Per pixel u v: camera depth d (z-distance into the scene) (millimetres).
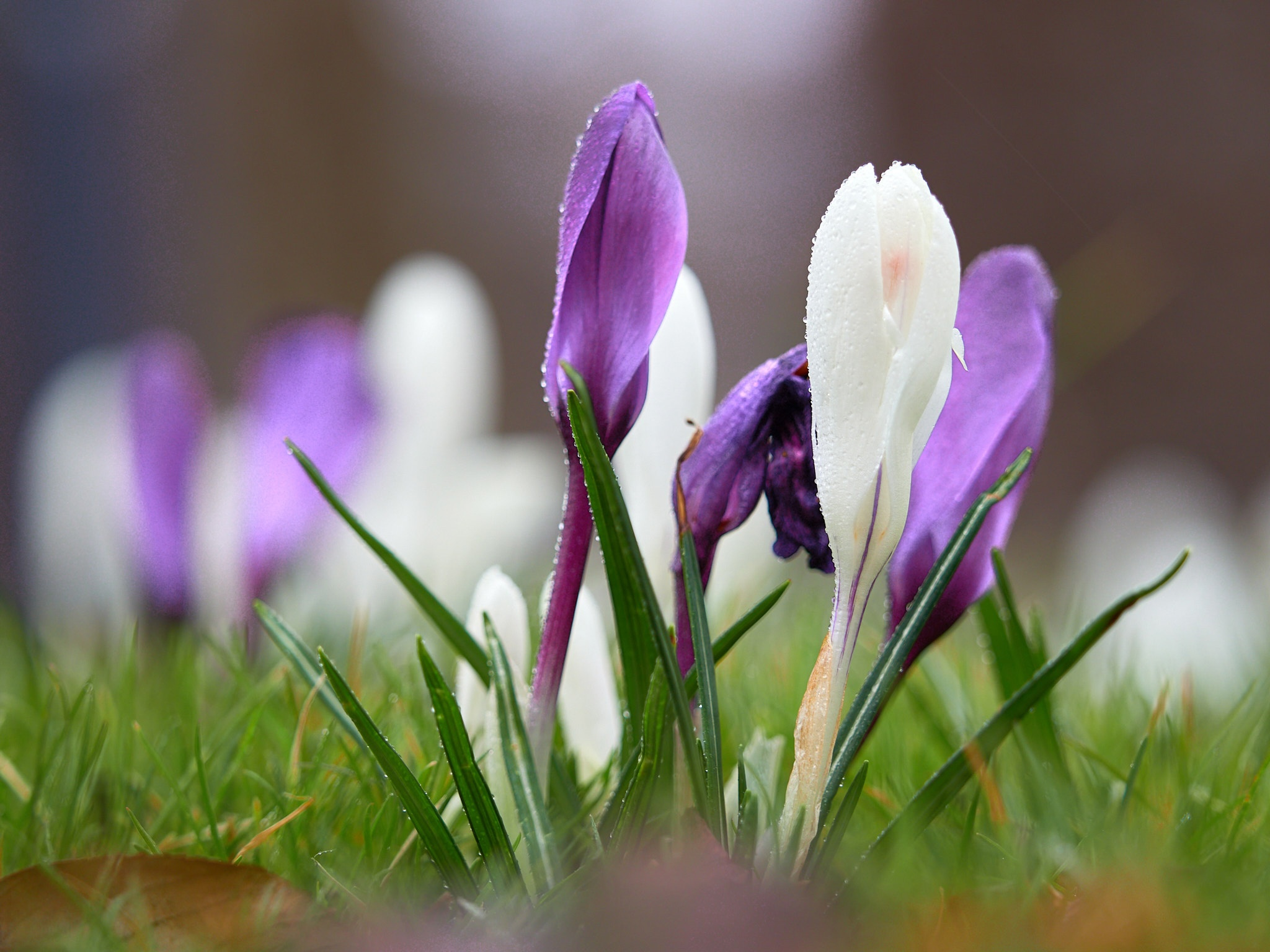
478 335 949
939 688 628
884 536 495
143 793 566
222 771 578
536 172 4469
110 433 951
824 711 498
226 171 3773
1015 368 522
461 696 538
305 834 539
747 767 525
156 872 500
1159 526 1357
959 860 515
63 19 2316
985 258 526
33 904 497
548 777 517
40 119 2299
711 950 488
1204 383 3768
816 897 501
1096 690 780
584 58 4480
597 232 501
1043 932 500
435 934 493
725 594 735
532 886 504
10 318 2238
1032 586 1590
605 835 507
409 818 502
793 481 509
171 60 3568
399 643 821
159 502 680
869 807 553
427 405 915
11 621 925
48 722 583
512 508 942
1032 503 3703
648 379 513
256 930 499
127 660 638
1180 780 567
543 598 544
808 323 498
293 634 554
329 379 672
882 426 492
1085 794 575
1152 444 3752
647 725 499
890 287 492
